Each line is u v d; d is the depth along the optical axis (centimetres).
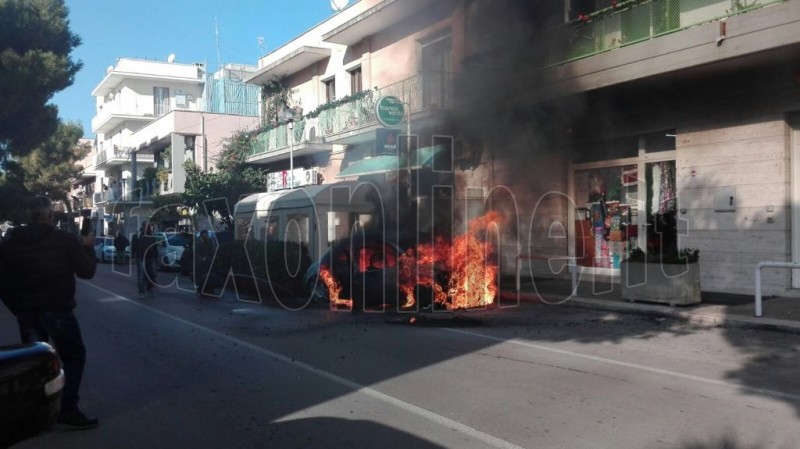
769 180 1077
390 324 1007
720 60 1004
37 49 2033
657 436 483
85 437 504
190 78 4928
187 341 888
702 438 478
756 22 953
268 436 499
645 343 827
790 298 1050
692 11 1084
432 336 898
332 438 491
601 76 1194
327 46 2334
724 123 1139
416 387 630
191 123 3491
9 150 2172
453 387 628
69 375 517
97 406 584
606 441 474
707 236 1166
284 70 2528
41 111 2061
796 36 909
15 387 358
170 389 638
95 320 1096
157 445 485
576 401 575
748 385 620
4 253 499
